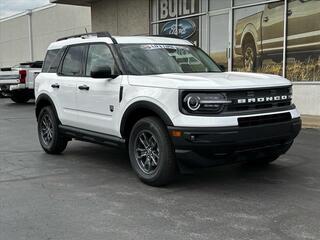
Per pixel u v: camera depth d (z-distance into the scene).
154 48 6.93
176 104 5.52
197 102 5.42
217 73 6.55
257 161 6.83
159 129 5.75
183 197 5.54
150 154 6.03
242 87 5.58
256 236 4.28
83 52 7.46
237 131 5.39
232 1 14.31
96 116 6.91
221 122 5.36
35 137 10.37
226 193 5.68
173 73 6.43
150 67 6.54
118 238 4.29
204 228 4.51
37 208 5.20
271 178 6.34
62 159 7.86
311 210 4.99
